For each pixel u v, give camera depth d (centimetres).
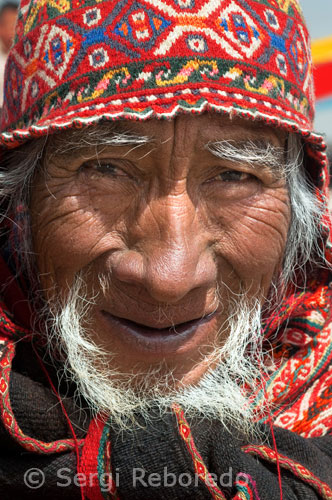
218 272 103
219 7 93
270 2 100
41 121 96
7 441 100
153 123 91
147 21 91
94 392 103
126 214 97
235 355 107
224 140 93
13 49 106
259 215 101
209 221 99
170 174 94
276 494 94
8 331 106
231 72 92
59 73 95
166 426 97
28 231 109
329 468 102
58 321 106
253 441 103
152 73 90
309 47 111
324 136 102
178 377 103
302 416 112
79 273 102
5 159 109
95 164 97
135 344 101
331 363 116
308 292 118
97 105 91
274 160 100
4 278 113
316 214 114
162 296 93
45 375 109
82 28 94
